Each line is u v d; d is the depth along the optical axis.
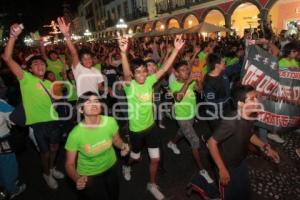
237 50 7.36
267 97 4.82
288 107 4.82
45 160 4.42
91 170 2.85
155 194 3.97
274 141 5.46
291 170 4.45
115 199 3.13
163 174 4.67
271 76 4.76
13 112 3.98
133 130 3.87
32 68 4.22
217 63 4.43
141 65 3.63
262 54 4.80
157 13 29.92
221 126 2.64
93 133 2.73
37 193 4.43
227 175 2.69
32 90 4.10
